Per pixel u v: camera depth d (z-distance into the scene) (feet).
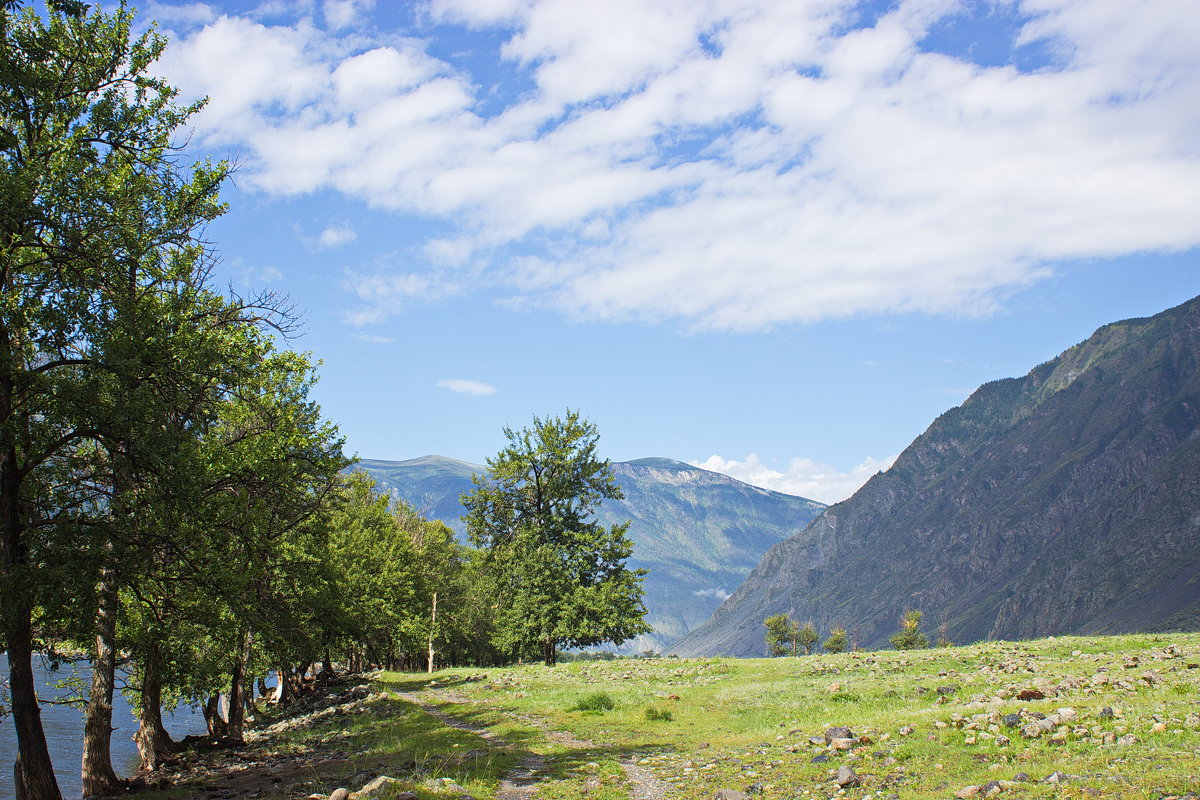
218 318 68.49
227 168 64.54
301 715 130.11
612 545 191.83
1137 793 30.78
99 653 69.05
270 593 94.17
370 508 205.77
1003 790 34.40
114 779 68.33
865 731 53.93
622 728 77.46
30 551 51.55
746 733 67.46
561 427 199.52
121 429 51.01
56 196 49.96
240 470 70.79
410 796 40.91
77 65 57.06
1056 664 83.92
